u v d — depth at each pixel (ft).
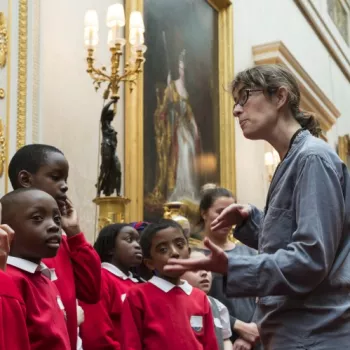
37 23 18.53
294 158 8.85
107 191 18.02
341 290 8.55
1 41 17.54
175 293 12.30
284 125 9.39
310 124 9.55
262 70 9.46
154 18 25.88
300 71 38.78
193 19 29.37
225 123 30.91
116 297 13.41
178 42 27.63
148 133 24.30
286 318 8.54
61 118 20.15
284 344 8.48
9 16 17.81
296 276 8.02
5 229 7.93
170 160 25.61
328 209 8.25
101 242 14.70
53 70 20.07
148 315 11.91
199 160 28.19
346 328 8.41
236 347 15.21
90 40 19.20
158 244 12.51
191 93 28.27
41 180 10.21
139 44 19.79
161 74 25.89
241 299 16.57
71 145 20.48
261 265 8.09
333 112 45.75
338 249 8.70
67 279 10.52
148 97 24.64
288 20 43.70
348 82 57.31
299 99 9.59
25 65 17.89
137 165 22.66
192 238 25.95
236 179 32.01
